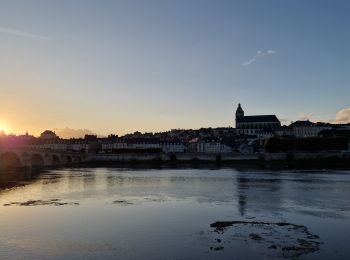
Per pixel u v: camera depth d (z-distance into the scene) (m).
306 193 102.12
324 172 178.88
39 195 96.75
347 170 192.50
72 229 60.62
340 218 69.12
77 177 151.75
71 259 46.69
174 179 144.75
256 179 143.50
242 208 79.12
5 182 127.69
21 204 82.94
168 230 59.94
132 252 49.00
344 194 100.00
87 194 99.81
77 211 75.25
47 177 150.25
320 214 72.81
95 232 58.81
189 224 63.97
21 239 54.94
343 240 53.94
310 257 46.53
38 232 58.72
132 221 66.38
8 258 47.03
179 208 79.06
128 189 111.25
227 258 46.41
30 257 47.38
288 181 135.25
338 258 46.12
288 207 80.38
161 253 48.50
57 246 51.66
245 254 47.72
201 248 50.31
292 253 48.00
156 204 84.25
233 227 61.28
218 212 74.75
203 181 136.75
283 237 55.16
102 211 75.44
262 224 63.19
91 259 46.62
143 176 159.25
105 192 104.12
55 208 78.38
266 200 89.88
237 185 122.69
